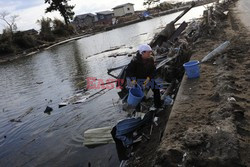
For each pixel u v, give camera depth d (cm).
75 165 630
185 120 523
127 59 1864
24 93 1562
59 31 7044
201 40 1274
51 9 7381
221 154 370
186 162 377
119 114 838
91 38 5334
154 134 606
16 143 843
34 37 5528
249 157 365
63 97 1246
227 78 664
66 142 756
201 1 6138
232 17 2012
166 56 1186
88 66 1973
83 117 911
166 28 1566
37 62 3072
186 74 798
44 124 946
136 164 519
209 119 493
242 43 1014
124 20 8044
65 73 1919
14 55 4438
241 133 420
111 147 659
